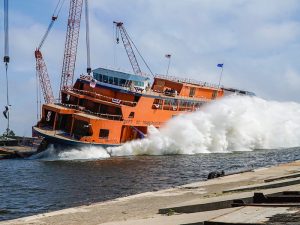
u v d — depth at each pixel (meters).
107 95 68.81
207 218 16.59
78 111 64.06
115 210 24.86
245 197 21.27
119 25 101.81
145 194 31.89
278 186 27.89
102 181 42.81
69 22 93.19
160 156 63.72
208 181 37.81
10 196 35.66
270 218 15.07
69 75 93.38
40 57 95.31
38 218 23.08
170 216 20.55
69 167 51.03
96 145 60.22
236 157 65.69
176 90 76.56
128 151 63.38
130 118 64.62
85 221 21.95
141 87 70.81
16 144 70.81
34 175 45.59
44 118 65.88
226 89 89.56
